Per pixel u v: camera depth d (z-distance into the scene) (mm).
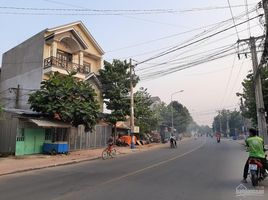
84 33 35562
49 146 23547
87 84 25281
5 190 9883
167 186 10125
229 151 28422
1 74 38188
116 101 34812
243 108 46969
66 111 22906
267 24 14969
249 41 22844
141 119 46156
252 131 10531
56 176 12984
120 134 40438
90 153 25703
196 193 8953
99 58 37562
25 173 14297
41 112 23828
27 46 34000
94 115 24578
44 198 8398
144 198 8281
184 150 30672
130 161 19453
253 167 9906
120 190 9438
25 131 22734
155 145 43375
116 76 35062
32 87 32219
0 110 21953
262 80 32594
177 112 99375
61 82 23891
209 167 15523
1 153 22281
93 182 11062
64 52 33438
